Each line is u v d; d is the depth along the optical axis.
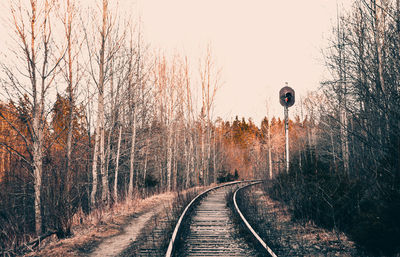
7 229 10.70
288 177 14.05
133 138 20.61
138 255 6.89
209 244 7.61
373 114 8.62
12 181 14.11
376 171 7.13
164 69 31.45
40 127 11.66
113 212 13.09
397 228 5.97
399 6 8.39
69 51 13.68
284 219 11.62
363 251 6.66
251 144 70.94
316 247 7.46
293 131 46.03
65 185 10.08
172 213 12.70
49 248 8.02
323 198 9.43
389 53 8.66
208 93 36.06
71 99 13.64
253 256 6.48
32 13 11.43
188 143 38.91
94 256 7.25
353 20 9.79
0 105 11.21
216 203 17.39
